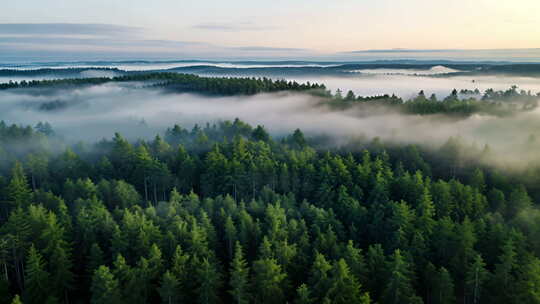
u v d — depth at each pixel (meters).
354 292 44.47
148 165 90.88
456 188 75.88
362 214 68.81
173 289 46.53
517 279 49.94
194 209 69.56
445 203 71.25
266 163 90.12
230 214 63.97
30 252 47.69
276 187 89.94
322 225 64.25
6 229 54.91
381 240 63.81
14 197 74.31
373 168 91.25
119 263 47.69
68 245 54.75
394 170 96.06
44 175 91.31
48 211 69.62
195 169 94.69
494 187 85.50
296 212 69.06
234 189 88.62
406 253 51.88
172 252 54.62
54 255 50.25
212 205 69.69
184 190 93.06
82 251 56.19
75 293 53.25
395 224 61.44
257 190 89.50
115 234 54.34
